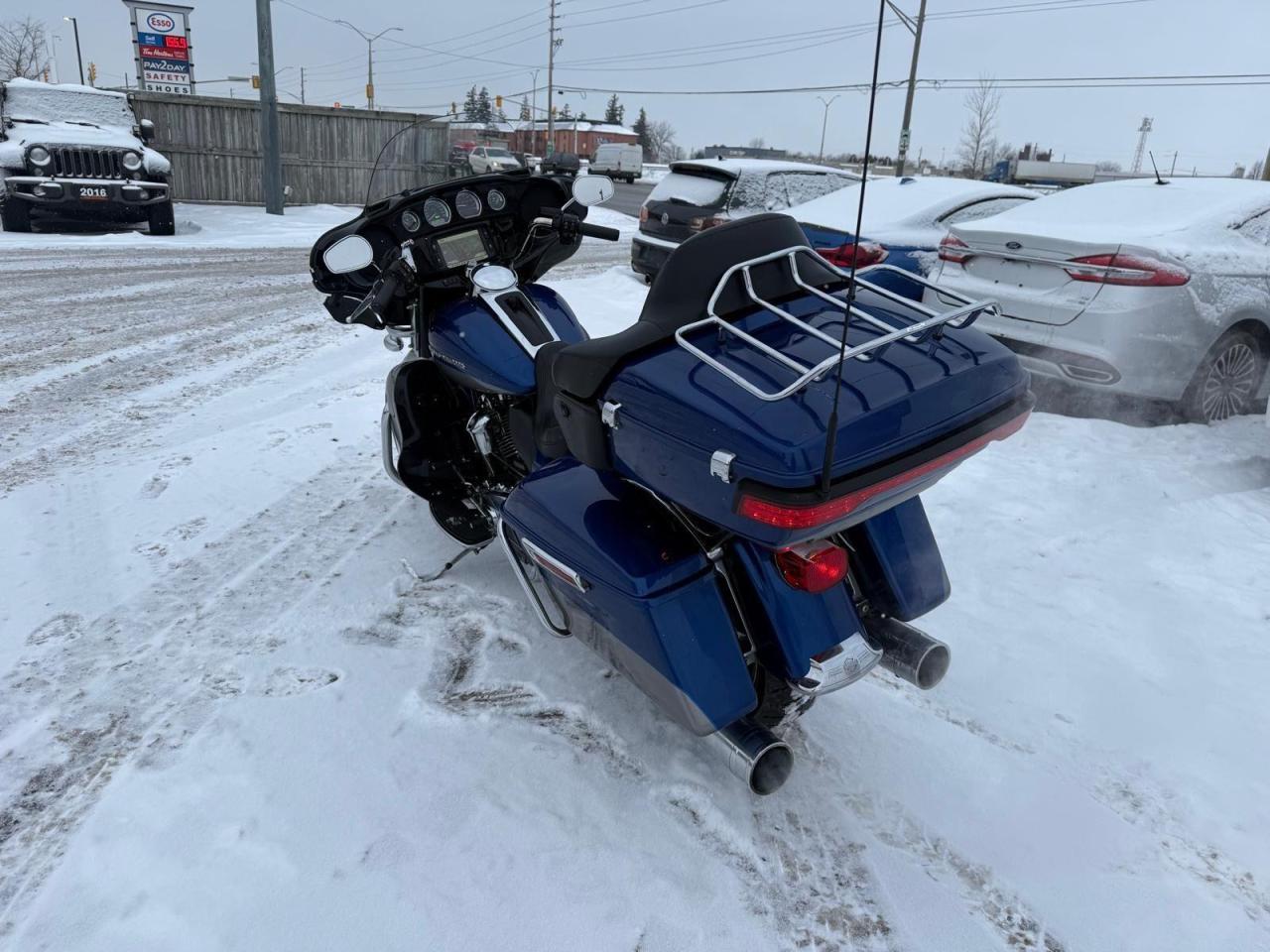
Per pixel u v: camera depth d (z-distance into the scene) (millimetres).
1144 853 2135
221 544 3553
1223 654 2926
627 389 2020
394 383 3305
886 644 2287
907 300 2229
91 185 12977
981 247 5297
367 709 2578
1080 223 5258
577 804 2240
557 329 3135
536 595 2600
